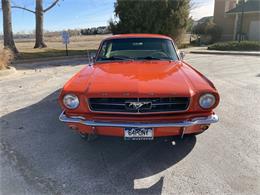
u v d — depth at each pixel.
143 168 3.19
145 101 2.98
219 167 3.18
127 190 2.77
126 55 4.52
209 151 3.58
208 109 3.10
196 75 3.56
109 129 3.08
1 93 7.05
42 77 9.52
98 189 2.79
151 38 4.81
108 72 3.67
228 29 25.97
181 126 3.00
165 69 3.77
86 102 3.07
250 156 3.43
